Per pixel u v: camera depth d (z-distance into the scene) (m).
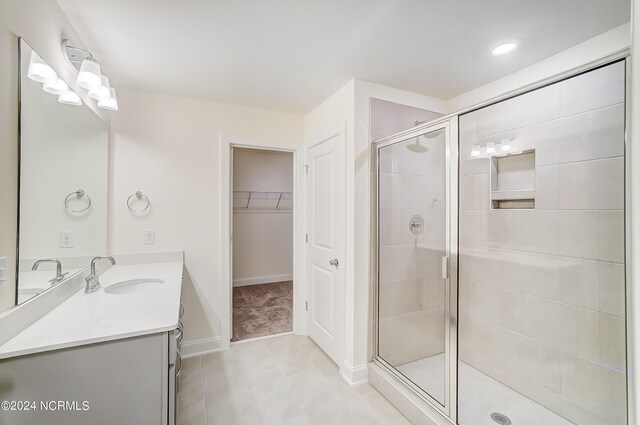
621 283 1.55
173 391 1.26
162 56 1.88
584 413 1.69
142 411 1.21
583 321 1.70
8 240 1.12
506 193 2.08
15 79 1.14
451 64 1.97
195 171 2.58
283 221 5.11
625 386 1.54
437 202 2.19
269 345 2.76
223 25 1.57
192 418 1.82
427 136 2.18
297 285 3.00
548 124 1.83
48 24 1.34
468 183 2.33
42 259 1.35
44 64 1.28
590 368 1.67
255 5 1.41
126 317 1.31
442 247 2.19
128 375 1.19
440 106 2.54
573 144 1.72
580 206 1.70
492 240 2.18
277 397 2.02
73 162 1.67
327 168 2.55
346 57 1.89
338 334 2.36
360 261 2.20
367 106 2.22
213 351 2.64
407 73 2.10
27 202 1.23
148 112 2.42
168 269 2.21
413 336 2.34
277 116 2.89
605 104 1.58
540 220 1.89
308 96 2.52
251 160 4.85
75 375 1.12
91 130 1.93
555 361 1.82
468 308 2.36
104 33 1.63
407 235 2.32
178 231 2.53
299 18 1.51
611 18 1.49
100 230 2.09
